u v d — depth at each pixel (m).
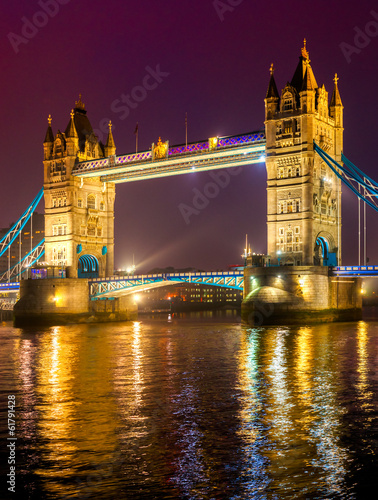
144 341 80.50
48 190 132.50
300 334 83.38
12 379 48.25
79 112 134.75
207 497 23.27
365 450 28.16
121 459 27.36
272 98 106.88
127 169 119.94
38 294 122.38
